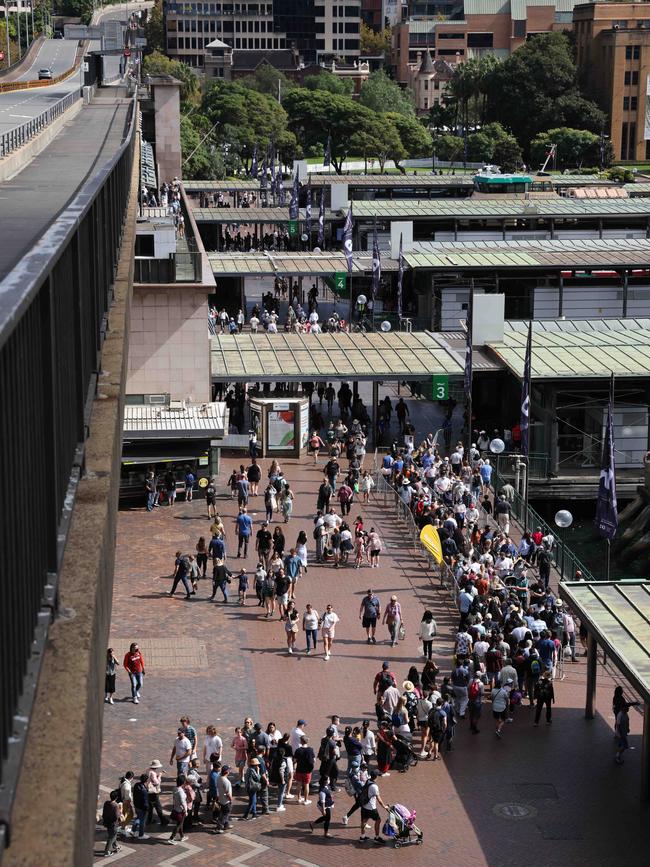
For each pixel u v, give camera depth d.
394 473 79.06
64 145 78.12
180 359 84.12
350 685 51.78
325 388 100.31
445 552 63.97
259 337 98.44
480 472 78.56
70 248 15.60
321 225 145.50
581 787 43.94
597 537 82.62
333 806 41.56
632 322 106.12
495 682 50.00
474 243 131.38
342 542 66.81
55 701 9.08
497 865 38.56
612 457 59.06
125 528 71.88
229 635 56.84
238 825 40.78
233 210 164.88
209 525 72.75
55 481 11.45
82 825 8.67
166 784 43.16
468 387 79.31
